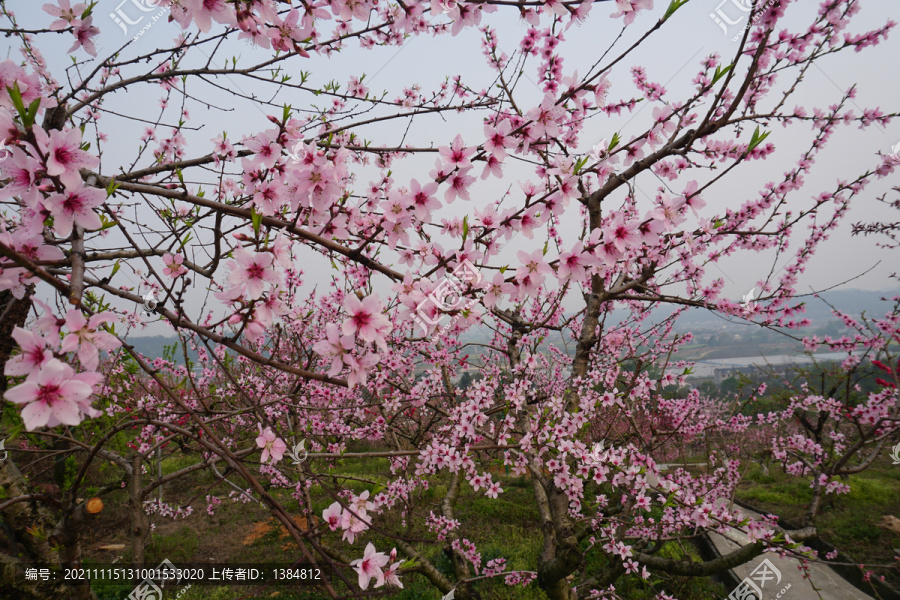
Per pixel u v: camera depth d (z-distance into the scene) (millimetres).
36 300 987
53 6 1655
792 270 5449
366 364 1364
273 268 1393
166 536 8148
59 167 1051
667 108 2773
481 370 5953
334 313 5082
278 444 1877
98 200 1131
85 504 2654
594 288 4551
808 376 6672
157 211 1948
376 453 3031
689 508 4012
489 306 1718
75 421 940
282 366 1273
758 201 4715
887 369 5555
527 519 9711
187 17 1312
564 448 3584
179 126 2717
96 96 2211
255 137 1631
